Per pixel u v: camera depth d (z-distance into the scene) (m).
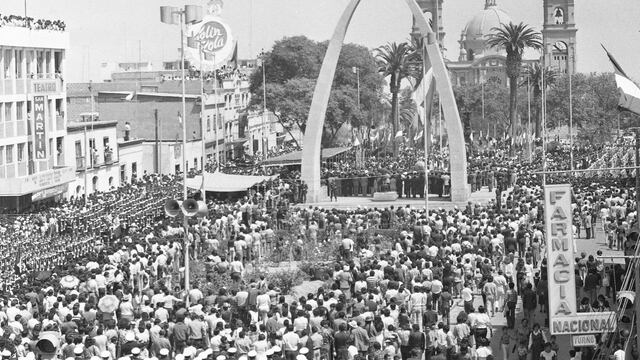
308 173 98.81
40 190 91.38
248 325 42.75
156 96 147.00
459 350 40.47
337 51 97.94
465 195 97.00
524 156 153.88
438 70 97.12
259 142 183.62
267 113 190.00
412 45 164.38
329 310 41.78
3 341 36.62
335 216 72.12
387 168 119.44
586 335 38.59
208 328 41.00
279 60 166.75
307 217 75.06
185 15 60.78
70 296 43.38
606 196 79.56
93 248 67.25
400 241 62.06
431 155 119.44
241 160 145.00
